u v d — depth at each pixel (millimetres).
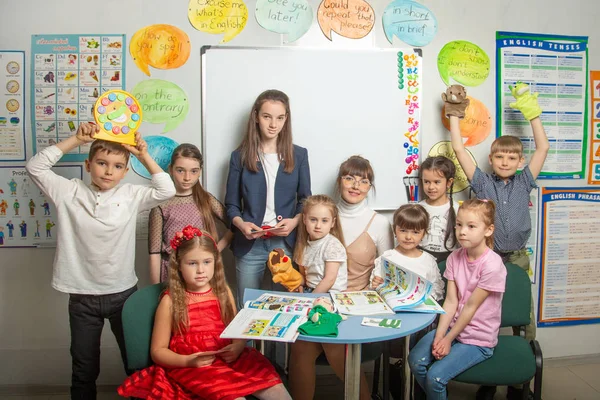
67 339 2021
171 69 1944
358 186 1775
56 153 1556
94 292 1599
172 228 1754
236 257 1869
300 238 1742
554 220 2172
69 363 2023
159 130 1955
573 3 2115
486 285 1494
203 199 1817
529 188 1940
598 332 2223
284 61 1967
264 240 1836
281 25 1965
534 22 2096
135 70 1938
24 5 1906
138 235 1986
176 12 1932
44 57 1923
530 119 1949
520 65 2096
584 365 2217
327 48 1983
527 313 1658
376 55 2002
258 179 1802
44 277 1997
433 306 1396
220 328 1398
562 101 2139
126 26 1925
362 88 2010
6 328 2012
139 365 1344
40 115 1937
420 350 1528
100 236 1565
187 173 1727
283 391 1275
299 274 1702
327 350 1554
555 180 2160
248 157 1796
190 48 1943
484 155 2096
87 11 1916
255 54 1950
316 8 1974
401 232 1636
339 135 2016
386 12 2008
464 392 1988
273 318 1287
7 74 1924
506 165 1890
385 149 2041
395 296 1448
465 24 2053
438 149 2070
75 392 1649
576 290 2207
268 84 1970
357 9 1993
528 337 1927
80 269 1596
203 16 1937
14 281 1996
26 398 1980
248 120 1945
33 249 1988
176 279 1396
